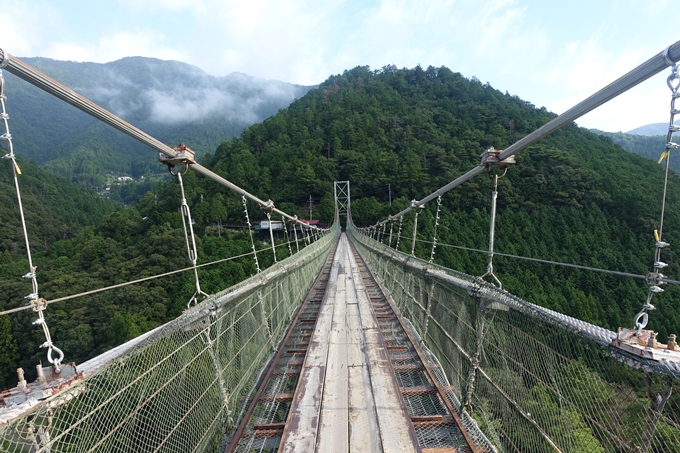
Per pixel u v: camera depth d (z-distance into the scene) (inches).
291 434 94.0
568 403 58.1
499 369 84.3
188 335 82.2
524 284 863.7
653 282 47.6
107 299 722.2
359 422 98.6
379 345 152.9
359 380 121.8
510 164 101.0
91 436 51.9
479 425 96.7
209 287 746.8
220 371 96.2
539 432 66.4
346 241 1040.8
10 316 639.8
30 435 43.8
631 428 46.8
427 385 126.0
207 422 87.2
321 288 317.7
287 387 128.3
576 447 55.4
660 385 43.8
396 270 253.1
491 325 90.0
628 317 753.6
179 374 76.4
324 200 1844.2
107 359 61.9
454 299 117.3
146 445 63.3
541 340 66.9
